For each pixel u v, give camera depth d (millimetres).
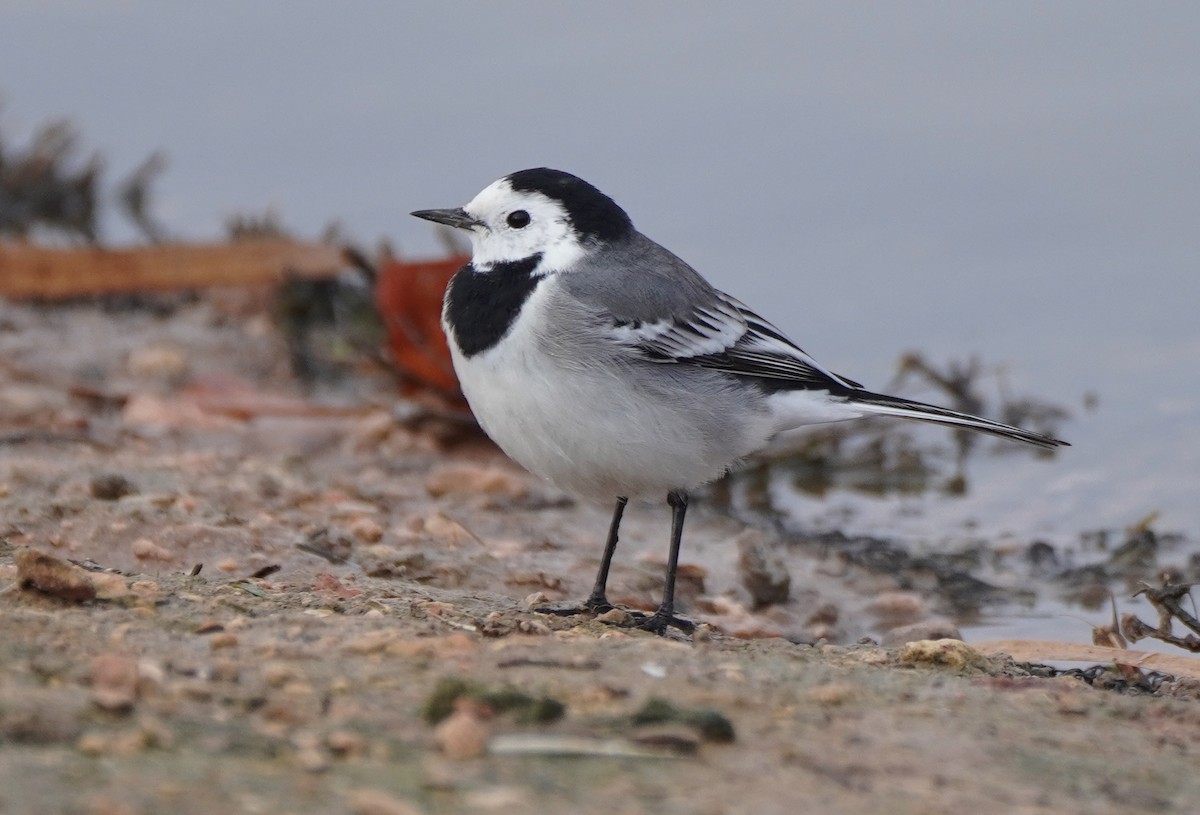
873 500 16156
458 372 11141
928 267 21844
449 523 13461
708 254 22062
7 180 24812
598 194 11406
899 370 18500
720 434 11195
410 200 23672
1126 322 20188
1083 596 13344
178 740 6590
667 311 11039
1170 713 8344
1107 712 8297
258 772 6285
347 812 5898
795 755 7035
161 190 24875
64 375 18641
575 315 10688
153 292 21781
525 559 13086
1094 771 7277
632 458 10852
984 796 6801
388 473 16000
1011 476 16609
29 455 14953
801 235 22359
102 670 7207
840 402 11719
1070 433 17609
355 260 21188
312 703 7254
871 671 8719
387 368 17688
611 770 6613
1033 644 11047
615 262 11180
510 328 10773
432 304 17469
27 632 8109
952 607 13148
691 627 10984
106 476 13172
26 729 6539
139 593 9188
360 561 12148
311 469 15750
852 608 13109
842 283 21359
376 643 8266
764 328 11680
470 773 6465
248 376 19344
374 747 6695
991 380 18906
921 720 7770
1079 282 21203
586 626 10445
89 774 6102
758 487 16531
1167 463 16703
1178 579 13711
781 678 8281
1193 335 19766
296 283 21359
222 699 7211
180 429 16812
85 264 21000
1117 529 15086
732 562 13711
